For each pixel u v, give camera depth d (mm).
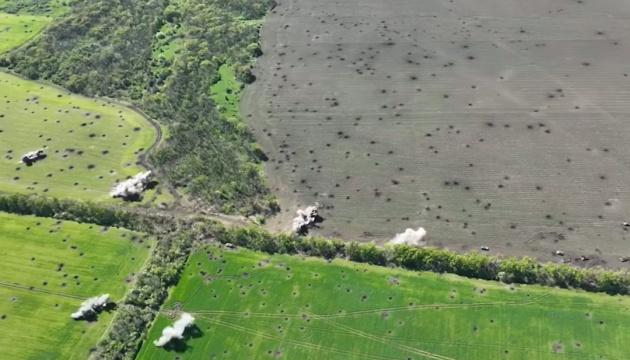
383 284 131125
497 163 155625
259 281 135000
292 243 140000
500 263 129750
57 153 171000
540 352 116688
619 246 134125
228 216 150000
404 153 161125
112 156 168875
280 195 154500
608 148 156625
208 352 123250
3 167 168125
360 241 141125
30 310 133125
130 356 123312
